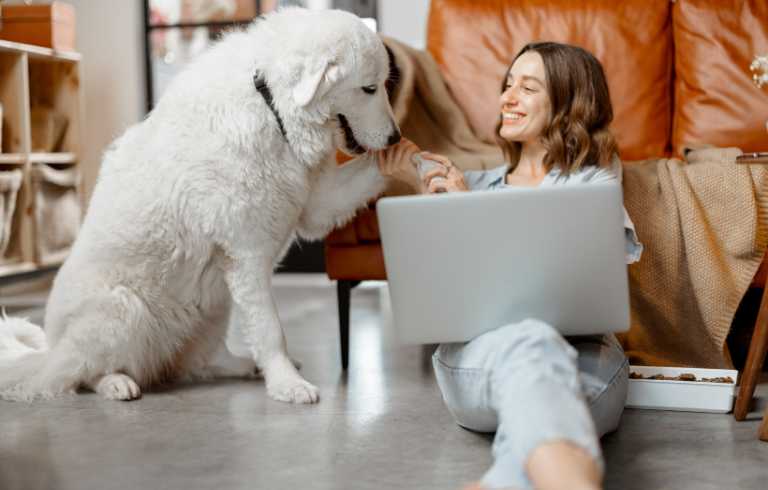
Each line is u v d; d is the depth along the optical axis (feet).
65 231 13.92
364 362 8.52
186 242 6.93
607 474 5.04
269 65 6.56
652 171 7.56
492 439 5.75
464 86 9.80
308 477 5.06
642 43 9.59
